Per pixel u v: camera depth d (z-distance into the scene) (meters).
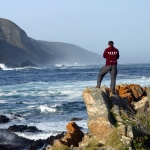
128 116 11.86
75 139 12.80
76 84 48.69
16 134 18.66
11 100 34.66
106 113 11.60
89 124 11.65
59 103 31.00
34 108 28.88
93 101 11.83
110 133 11.17
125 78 55.72
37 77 75.31
